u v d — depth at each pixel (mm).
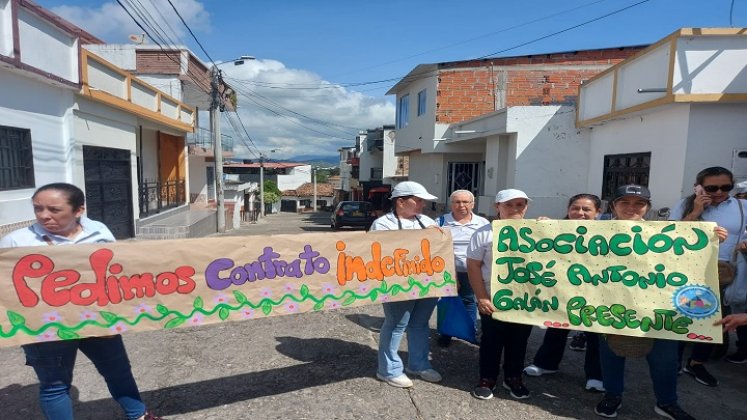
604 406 2986
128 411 2678
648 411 3080
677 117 6816
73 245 2363
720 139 6508
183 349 3994
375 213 21578
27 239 2365
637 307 2900
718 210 3551
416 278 3238
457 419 2941
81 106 9281
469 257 3270
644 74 7512
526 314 3070
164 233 12438
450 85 15680
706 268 2832
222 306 2715
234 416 2924
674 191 6871
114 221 11125
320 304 2967
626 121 8523
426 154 17266
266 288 2822
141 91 12750
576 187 10633
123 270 2471
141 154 13820
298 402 3113
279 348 4055
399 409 3047
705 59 6500
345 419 2910
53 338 2332
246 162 54094
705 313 2814
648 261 2918
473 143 15273
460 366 3797
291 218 36719
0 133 7000
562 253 3035
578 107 10305
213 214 17656
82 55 9031
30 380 3350
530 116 10727
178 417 2900
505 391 3336
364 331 4543
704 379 3488
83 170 9344
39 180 7988
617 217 3268
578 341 4203
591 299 2977
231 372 3559
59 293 2348
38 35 7629
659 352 2922
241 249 2746
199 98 21547
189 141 21547
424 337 3516
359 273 3066
